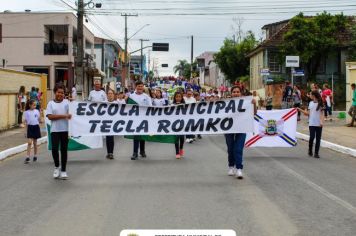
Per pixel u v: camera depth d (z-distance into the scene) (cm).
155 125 1173
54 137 1048
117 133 1174
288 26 4672
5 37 4575
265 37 5762
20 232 662
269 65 4603
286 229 666
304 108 3053
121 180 1034
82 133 1166
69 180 1043
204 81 11212
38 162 1346
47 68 4594
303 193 902
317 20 4356
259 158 1385
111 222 702
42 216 743
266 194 890
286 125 1491
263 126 1489
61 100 1054
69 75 4597
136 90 1366
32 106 1349
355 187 967
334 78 4478
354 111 2305
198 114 1152
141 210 770
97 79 1455
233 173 1091
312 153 1457
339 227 678
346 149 1516
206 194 888
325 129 2194
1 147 1612
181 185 974
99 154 1472
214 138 1977
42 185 995
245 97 1116
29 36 4578
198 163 1276
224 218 721
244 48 6166
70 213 757
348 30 4409
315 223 697
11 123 2427
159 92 1623
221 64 6391
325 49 4331
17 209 791
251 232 651
